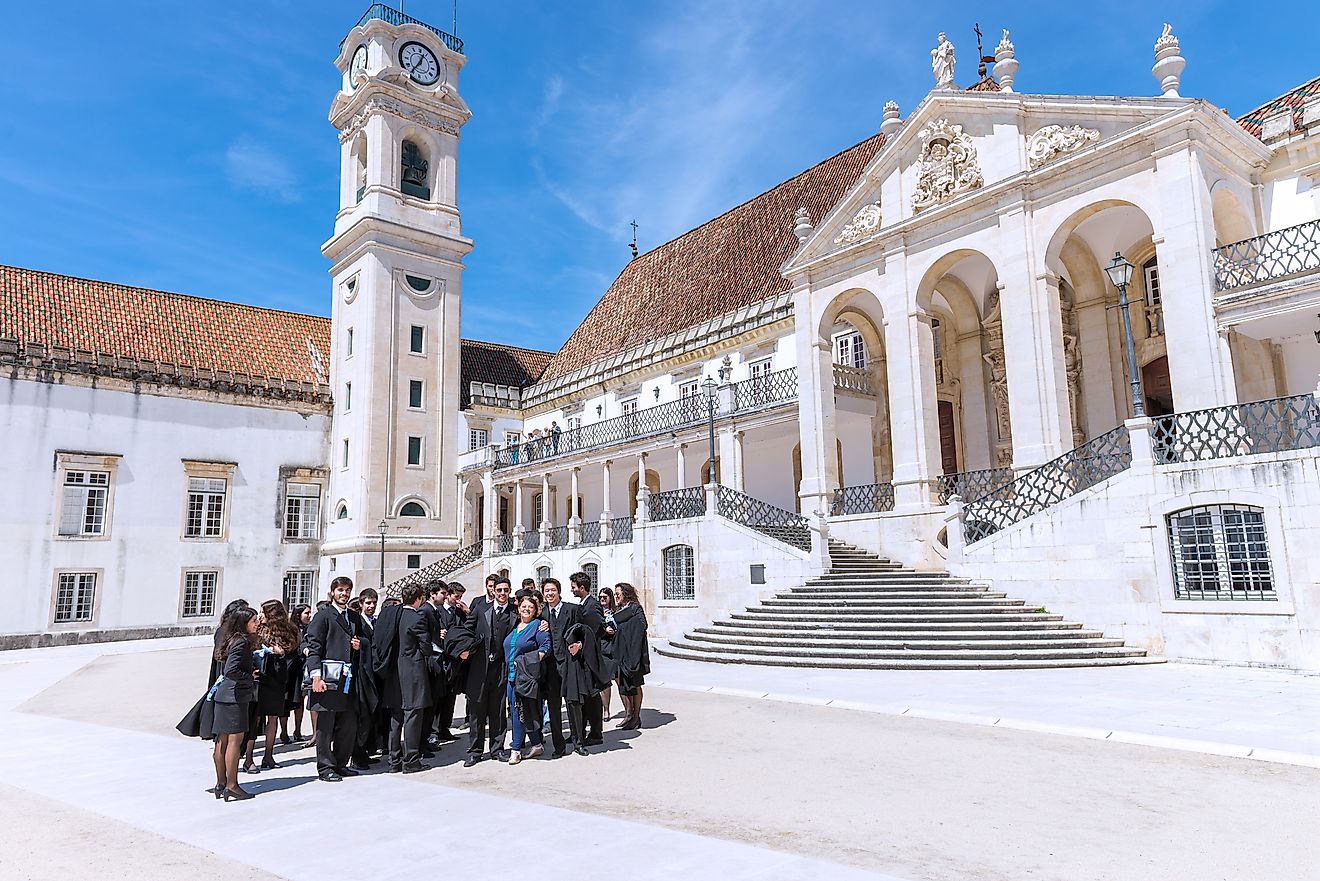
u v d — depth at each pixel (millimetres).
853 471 25625
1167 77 17125
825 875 4852
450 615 9406
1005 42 20109
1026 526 15883
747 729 9523
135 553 32250
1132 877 4781
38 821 6492
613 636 9867
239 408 35688
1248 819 5812
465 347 43812
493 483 35719
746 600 20078
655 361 32500
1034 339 18484
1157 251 16750
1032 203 19016
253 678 7309
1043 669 13266
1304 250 15102
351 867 5199
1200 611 13469
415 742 7980
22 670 21016
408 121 39156
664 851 5359
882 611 16203
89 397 31984
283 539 36156
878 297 21938
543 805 6602
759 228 34250
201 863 5348
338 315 39062
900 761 7746
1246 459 13156
